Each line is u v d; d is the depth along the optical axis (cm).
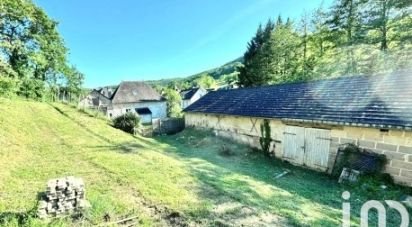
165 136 2294
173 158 1279
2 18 2534
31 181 780
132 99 4694
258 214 636
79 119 2138
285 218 627
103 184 786
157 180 845
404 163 941
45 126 1703
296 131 1359
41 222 517
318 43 3278
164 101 4962
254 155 1545
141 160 1117
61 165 963
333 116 1187
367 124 1029
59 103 3109
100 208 597
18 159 986
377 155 1018
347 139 1130
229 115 1842
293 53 3697
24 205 610
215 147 1709
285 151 1427
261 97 1842
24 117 1812
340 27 2856
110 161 1049
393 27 2419
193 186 816
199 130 2219
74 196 579
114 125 2142
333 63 2956
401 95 1070
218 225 571
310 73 3139
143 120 4519
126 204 650
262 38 4069
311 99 1436
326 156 1213
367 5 2566
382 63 2384
